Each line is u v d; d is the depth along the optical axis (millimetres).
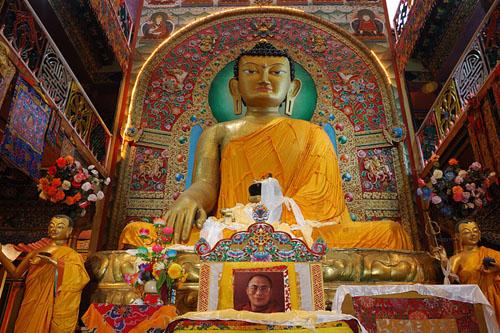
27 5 5215
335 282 4438
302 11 9000
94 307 3070
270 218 5438
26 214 6609
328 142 6871
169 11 9180
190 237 5547
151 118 8039
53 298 3875
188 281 4309
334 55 8672
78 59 8055
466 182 4871
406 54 8234
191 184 6836
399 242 5164
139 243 5098
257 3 9258
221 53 8688
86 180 4953
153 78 8430
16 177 6207
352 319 2512
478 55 5781
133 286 3727
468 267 4012
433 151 7211
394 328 3041
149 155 7688
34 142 5004
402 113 8016
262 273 3314
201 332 2637
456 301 3139
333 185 6355
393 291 3070
